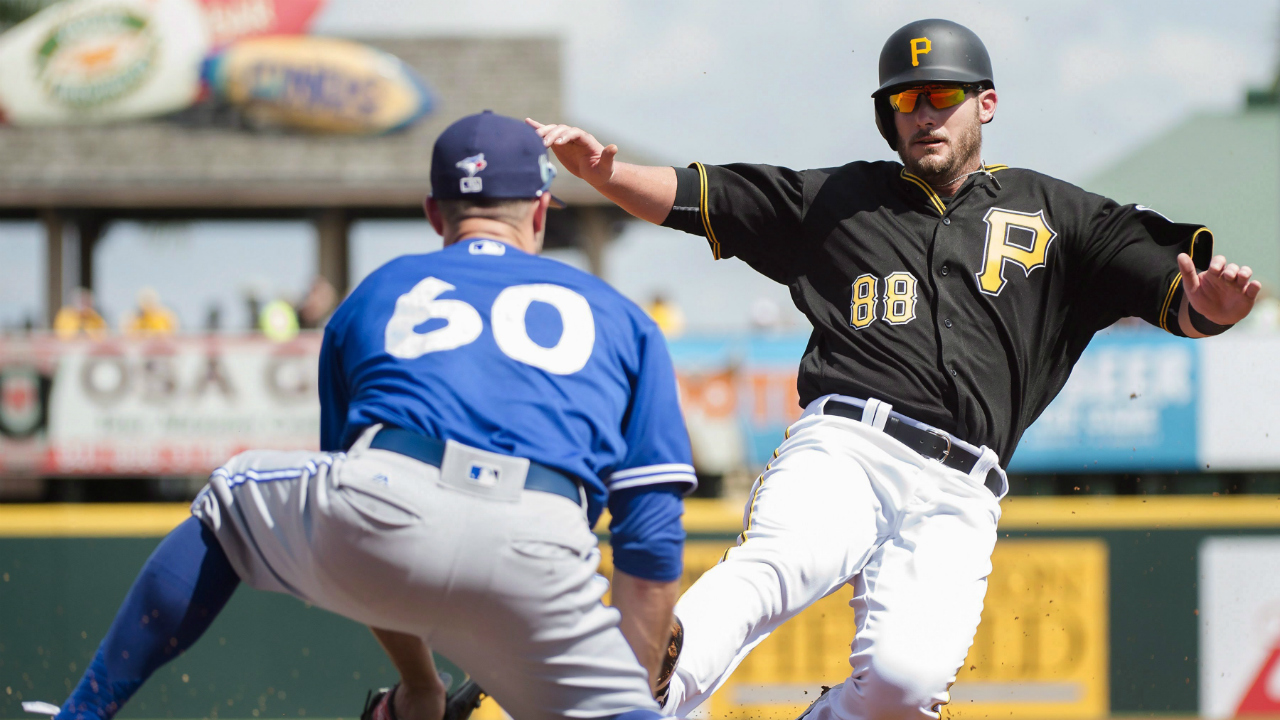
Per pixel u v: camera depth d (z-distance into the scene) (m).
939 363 11.10
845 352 11.48
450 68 70.19
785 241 11.99
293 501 8.22
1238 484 40.31
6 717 36.75
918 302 11.25
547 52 72.25
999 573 39.69
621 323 8.77
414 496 7.87
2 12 68.94
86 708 8.38
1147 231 11.14
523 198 9.11
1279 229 60.97
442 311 8.48
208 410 41.00
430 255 8.89
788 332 40.41
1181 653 39.22
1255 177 63.53
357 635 38.88
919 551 11.01
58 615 39.16
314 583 8.35
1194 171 65.69
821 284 11.72
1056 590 39.56
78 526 39.62
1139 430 40.50
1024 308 11.20
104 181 62.41
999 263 11.23
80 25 66.19
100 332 43.50
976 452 11.09
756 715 38.12
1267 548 39.56
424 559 7.88
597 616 8.27
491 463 8.00
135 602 8.47
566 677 8.30
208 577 8.55
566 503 8.18
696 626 10.59
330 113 65.44
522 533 7.94
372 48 71.25
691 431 39.81
